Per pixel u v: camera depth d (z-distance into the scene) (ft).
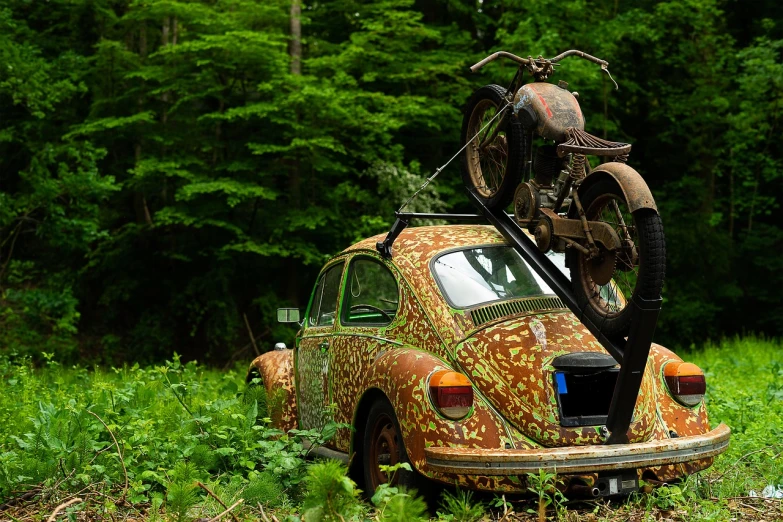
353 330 19.16
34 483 16.67
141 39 74.13
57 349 66.95
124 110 69.67
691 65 77.20
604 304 15.98
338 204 69.77
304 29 76.84
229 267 70.18
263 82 62.75
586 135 16.79
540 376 15.44
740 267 80.43
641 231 14.40
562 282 16.76
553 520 15.20
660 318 74.74
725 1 79.71
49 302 66.08
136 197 74.33
